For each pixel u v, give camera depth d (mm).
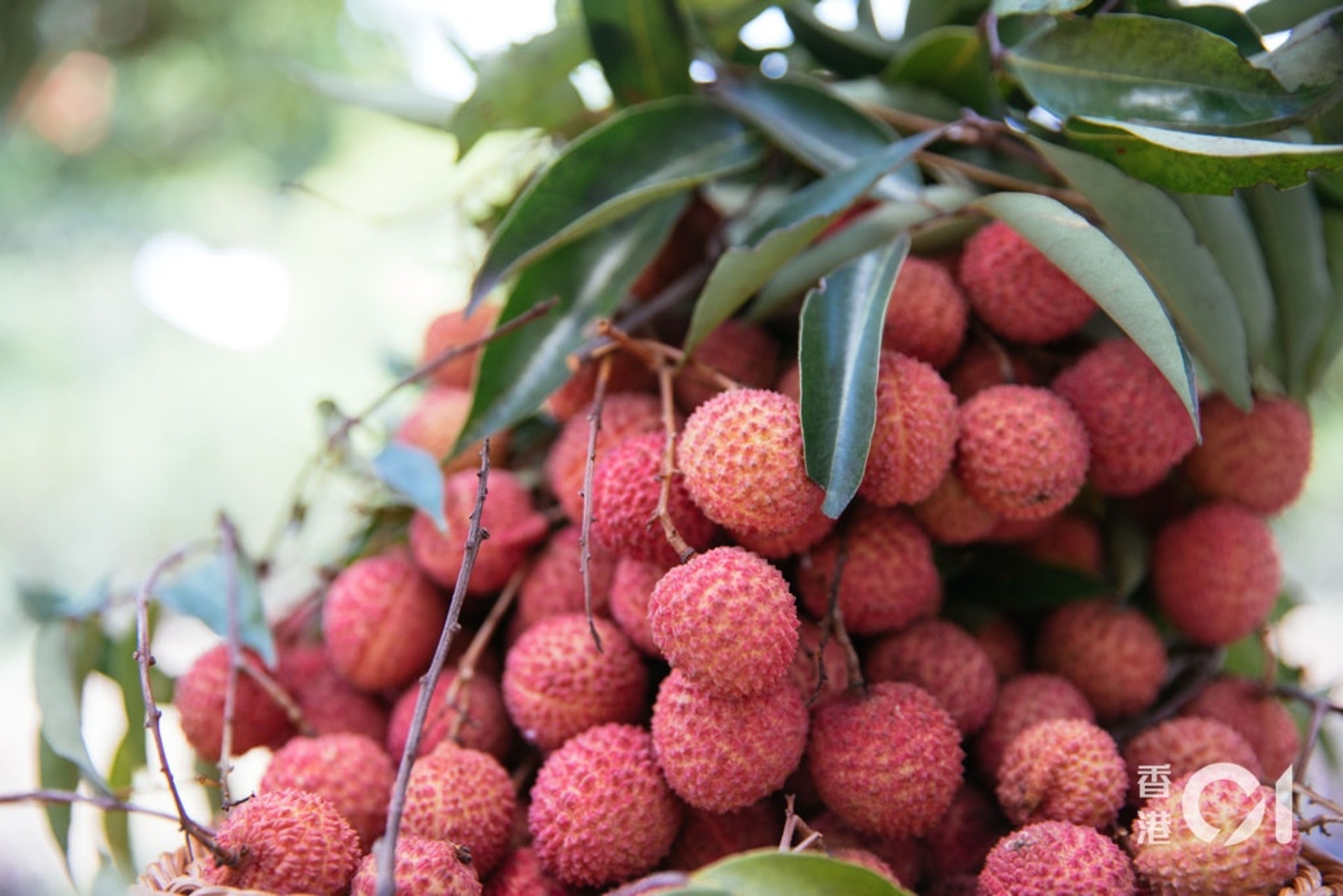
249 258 1490
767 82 483
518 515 453
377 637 450
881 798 391
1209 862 376
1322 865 391
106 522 1485
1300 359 481
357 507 479
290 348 1479
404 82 563
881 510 418
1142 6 424
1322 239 479
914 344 428
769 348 453
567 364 444
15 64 1284
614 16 464
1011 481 407
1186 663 464
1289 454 447
